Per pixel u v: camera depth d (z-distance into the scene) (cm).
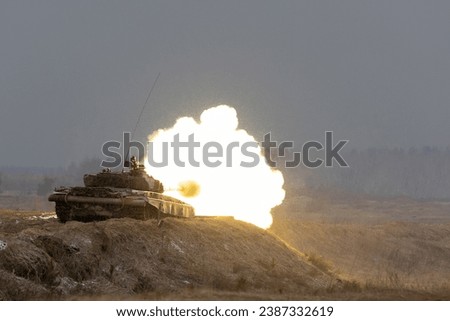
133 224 8106
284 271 8794
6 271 6394
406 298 7506
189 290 7125
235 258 8550
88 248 7319
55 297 6306
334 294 7644
